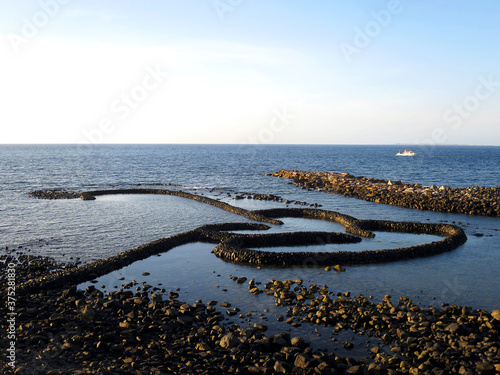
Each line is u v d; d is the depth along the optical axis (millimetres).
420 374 12133
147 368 12336
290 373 12320
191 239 31391
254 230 35562
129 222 38781
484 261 26094
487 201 46250
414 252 26969
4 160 132250
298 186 69625
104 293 19969
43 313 16391
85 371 11781
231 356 13312
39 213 42875
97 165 116000
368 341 14906
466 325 16000
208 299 19344
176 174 92438
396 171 108312
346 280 22281
